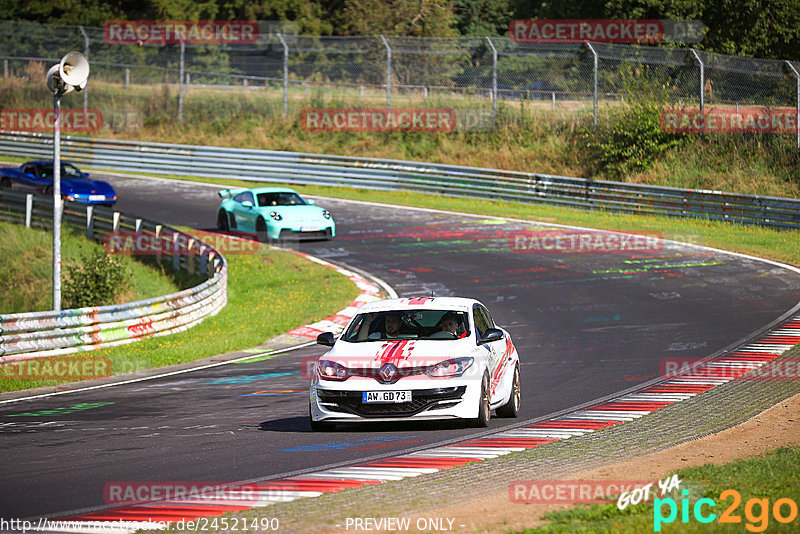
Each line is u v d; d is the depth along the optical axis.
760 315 50.91
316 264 71.44
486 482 20.38
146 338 51.38
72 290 65.25
